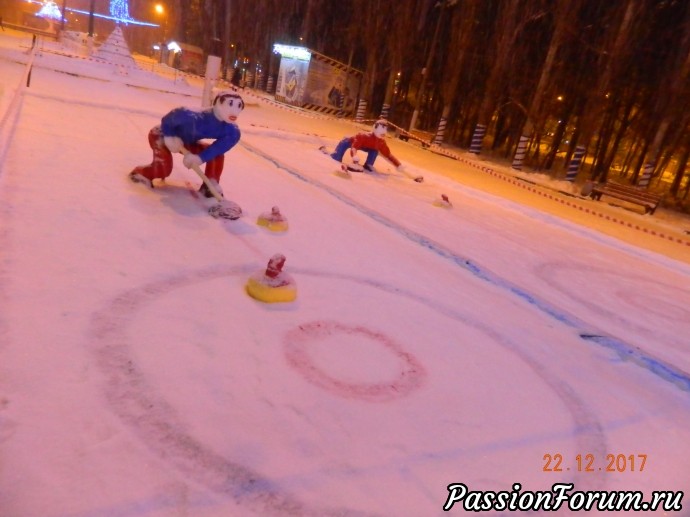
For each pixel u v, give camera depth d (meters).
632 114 21.14
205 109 5.55
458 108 26.44
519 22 20.86
